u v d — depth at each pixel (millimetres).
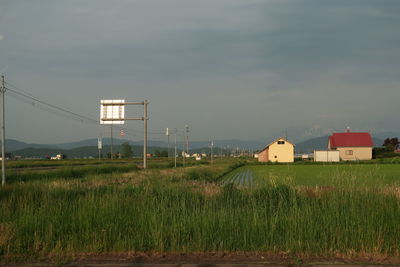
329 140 93000
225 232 6961
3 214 8102
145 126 35312
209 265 6008
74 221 7480
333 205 7734
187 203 8953
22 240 6906
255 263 6102
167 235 7082
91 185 13891
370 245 6645
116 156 126000
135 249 6801
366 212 7363
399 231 6762
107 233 7055
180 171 31281
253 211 7883
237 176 35906
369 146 81125
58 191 11820
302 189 10086
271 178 11266
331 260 6277
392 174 31625
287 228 7070
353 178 9250
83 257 6504
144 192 10547
